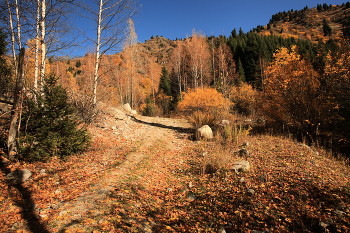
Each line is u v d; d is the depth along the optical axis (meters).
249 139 8.50
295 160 5.39
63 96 5.38
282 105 10.40
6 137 5.37
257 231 2.61
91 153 6.38
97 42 10.27
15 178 3.93
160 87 38.59
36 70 6.98
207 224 2.95
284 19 125.12
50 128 5.12
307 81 9.85
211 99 14.52
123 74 24.98
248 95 18.66
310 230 2.52
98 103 11.25
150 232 2.70
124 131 10.18
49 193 3.63
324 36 76.12
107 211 3.11
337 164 5.45
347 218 2.58
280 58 10.90
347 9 97.38
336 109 9.23
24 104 5.30
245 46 40.25
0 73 7.50
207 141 9.12
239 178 4.45
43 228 2.56
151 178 4.98
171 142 9.45
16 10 5.84
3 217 2.77
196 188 4.36
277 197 3.39
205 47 30.19
